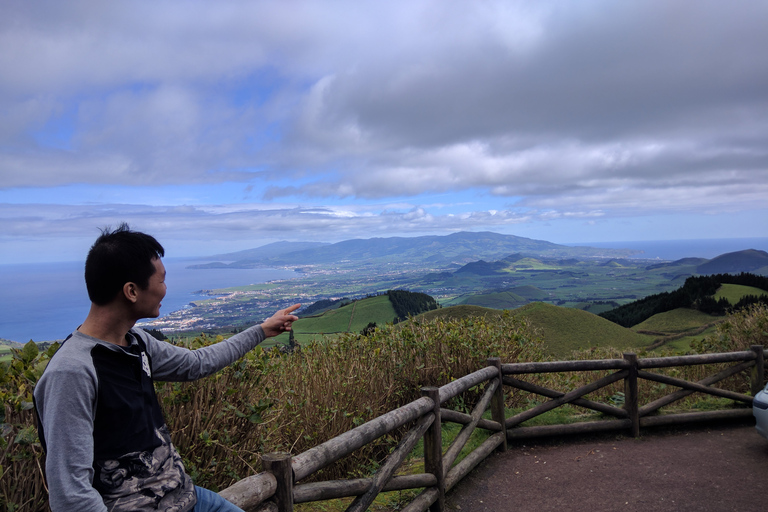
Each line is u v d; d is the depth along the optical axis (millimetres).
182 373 1766
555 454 4363
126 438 1309
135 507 1292
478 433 4750
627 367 4871
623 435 4848
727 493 3514
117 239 1406
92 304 1410
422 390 3326
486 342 6035
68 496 1143
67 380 1199
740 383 7121
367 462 4363
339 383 4598
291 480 2004
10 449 2066
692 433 4910
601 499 3477
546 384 6551
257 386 3266
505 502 3469
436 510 3264
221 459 2924
